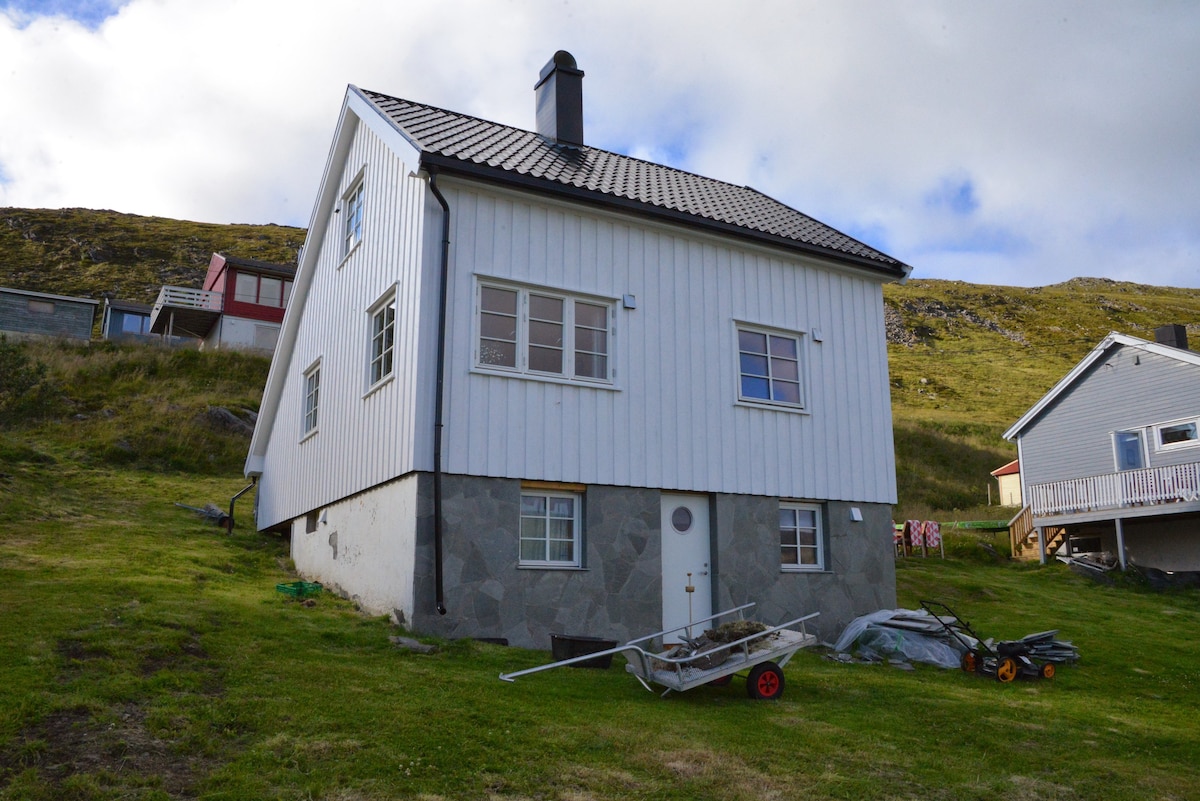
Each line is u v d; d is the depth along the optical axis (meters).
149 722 5.56
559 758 5.72
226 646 7.49
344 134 13.59
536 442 10.37
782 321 12.84
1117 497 22.97
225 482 20.08
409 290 10.41
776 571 11.98
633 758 5.86
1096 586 20.81
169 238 78.44
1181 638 14.37
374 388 11.17
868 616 11.86
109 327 43.72
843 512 12.84
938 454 40.25
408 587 9.47
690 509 11.63
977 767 6.47
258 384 28.05
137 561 11.18
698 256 12.23
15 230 72.50
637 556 10.86
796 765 6.05
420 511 9.49
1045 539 24.73
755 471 12.09
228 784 4.88
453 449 9.79
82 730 5.34
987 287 104.56
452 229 10.28
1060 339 79.81
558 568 10.27
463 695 6.89
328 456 12.99
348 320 12.82
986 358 71.25
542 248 10.88
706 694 8.02
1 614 7.24
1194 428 24.09
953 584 18.28
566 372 10.79
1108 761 6.90
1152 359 25.36
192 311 36.16
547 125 14.64
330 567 12.30
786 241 12.72
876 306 14.03
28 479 16.27
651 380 11.42
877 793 5.68
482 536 9.80
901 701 8.31
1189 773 6.84
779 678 8.08
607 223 11.50
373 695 6.64
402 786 5.05
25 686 5.78
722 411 11.98
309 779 5.04
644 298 11.59
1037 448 28.52
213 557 12.97
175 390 25.59
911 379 60.81
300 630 8.62
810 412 12.83
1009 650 10.51
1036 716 8.16
